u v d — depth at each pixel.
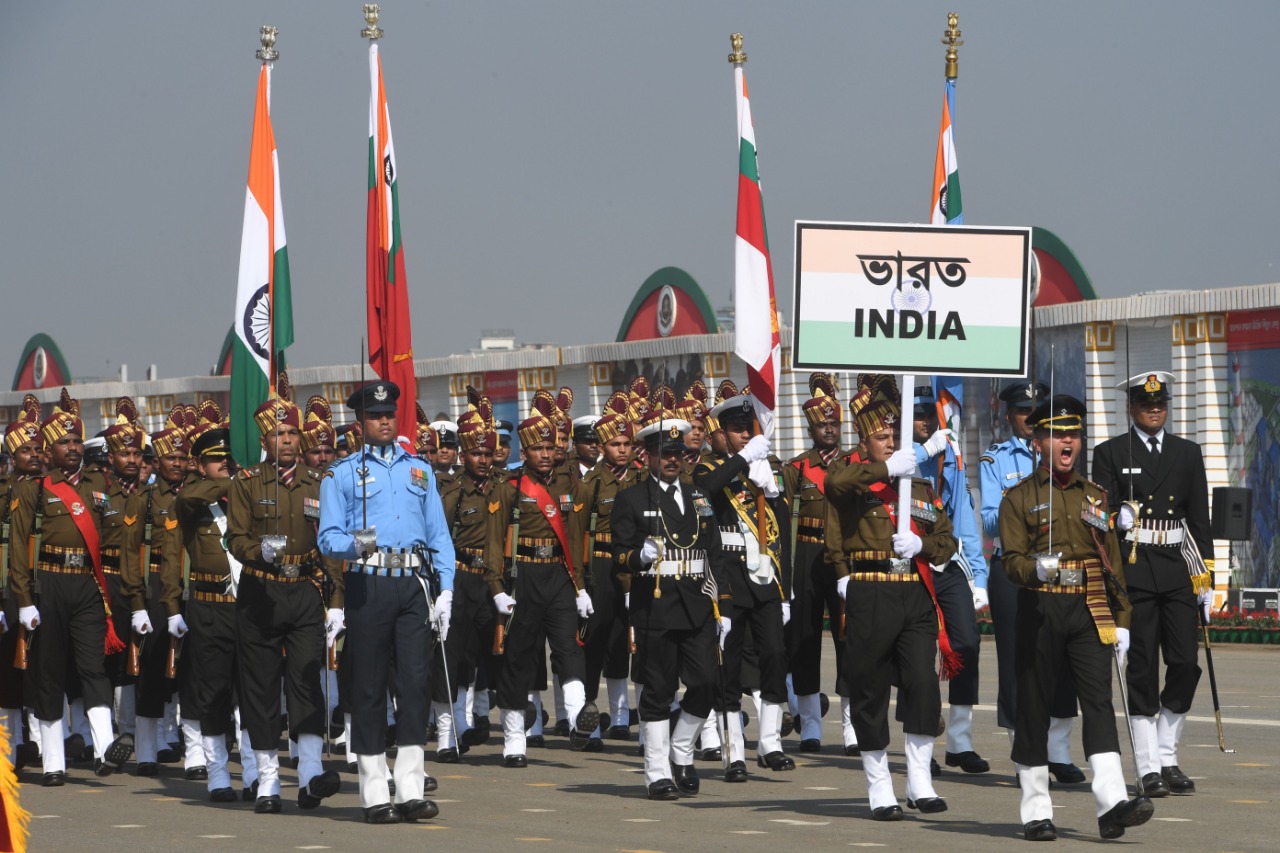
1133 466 15.78
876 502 14.23
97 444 21.27
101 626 17.88
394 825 14.36
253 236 20.30
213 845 13.40
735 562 17.30
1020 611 13.45
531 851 12.89
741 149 21.09
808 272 14.52
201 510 16.16
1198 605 15.94
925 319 14.51
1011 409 17.48
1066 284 41.81
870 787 14.30
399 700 14.73
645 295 52.81
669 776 15.72
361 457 14.89
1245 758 17.72
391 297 21.31
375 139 21.44
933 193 20.41
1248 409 37.50
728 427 17.69
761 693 17.47
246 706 15.33
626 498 15.84
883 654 14.21
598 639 20.98
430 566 15.23
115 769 18.38
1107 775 13.17
